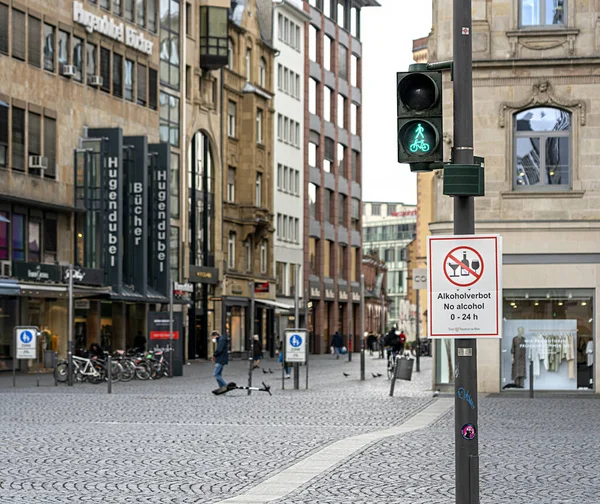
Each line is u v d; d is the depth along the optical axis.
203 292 76.00
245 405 30.88
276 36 92.88
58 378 42.56
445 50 37.47
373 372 55.44
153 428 23.62
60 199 56.47
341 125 109.19
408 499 13.84
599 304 36.59
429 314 10.25
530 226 36.88
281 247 93.12
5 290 47.69
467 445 10.15
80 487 14.85
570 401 33.22
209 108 76.81
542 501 13.70
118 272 58.84
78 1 58.50
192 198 74.31
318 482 15.35
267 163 87.56
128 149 62.09
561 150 37.28
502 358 36.94
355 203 112.81
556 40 37.25
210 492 14.42
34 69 54.50
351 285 110.81
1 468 16.80
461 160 10.45
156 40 68.00
